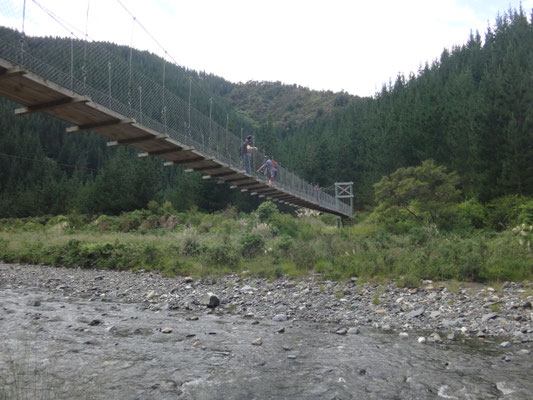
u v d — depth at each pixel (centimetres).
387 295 841
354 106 9069
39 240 2081
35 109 769
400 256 1115
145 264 1343
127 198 3866
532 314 660
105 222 2825
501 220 1834
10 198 5016
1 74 627
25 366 419
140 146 1095
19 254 1638
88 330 583
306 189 2477
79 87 754
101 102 816
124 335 562
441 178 1975
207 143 1274
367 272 1037
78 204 4219
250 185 1748
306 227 2370
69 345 503
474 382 393
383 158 4031
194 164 1317
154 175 4088
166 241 1981
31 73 643
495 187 2305
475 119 2619
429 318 682
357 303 795
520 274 917
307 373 418
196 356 471
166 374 409
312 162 5428
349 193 4412
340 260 1145
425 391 371
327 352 494
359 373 419
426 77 7125
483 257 1023
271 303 818
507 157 2294
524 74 3425
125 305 809
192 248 1433
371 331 610
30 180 6234
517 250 1058
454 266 974
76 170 6588
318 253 1263
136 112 927
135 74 948
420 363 452
